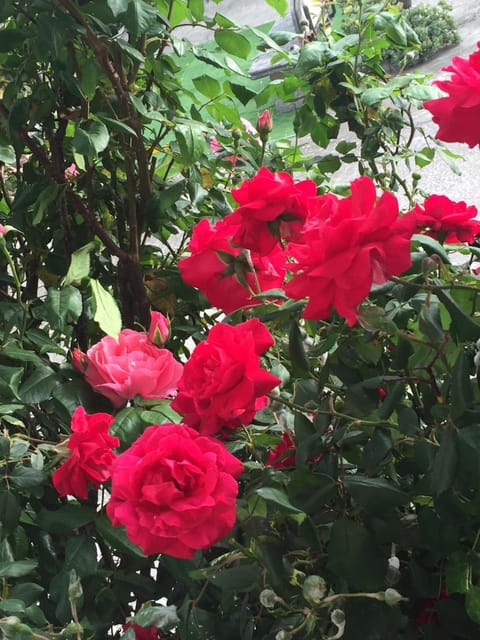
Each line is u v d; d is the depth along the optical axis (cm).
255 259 85
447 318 80
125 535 99
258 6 736
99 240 145
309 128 154
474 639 84
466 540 85
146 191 134
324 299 69
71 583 86
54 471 98
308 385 87
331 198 74
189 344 171
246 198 76
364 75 151
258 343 78
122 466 71
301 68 143
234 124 149
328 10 192
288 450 90
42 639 85
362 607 81
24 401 108
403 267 67
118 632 122
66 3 111
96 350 108
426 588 86
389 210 64
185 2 133
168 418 103
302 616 82
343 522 79
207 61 132
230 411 75
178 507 67
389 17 143
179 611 88
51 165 129
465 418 75
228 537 89
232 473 73
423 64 410
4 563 95
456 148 293
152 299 134
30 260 142
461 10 470
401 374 86
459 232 100
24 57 127
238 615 90
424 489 85
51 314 112
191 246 86
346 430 82
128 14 109
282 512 80
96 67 114
